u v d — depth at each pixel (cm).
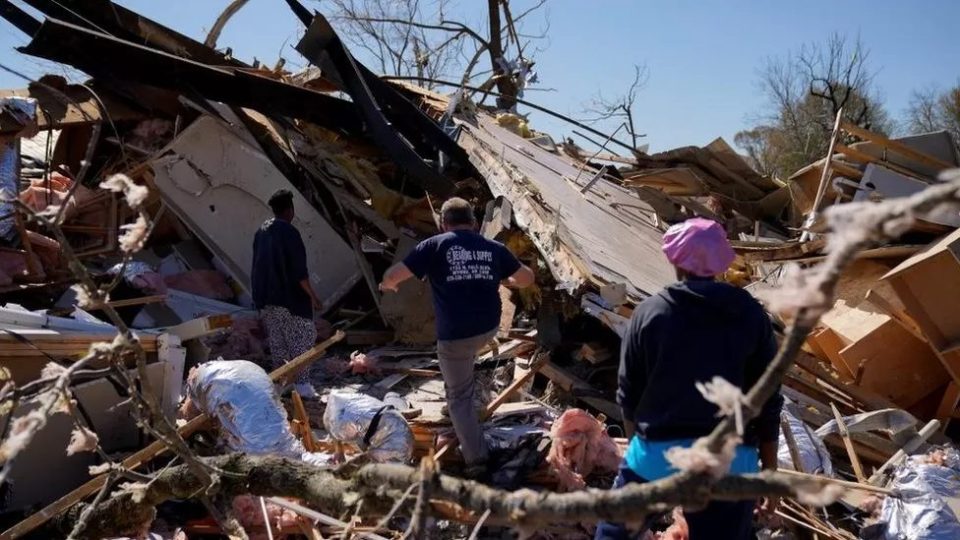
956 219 808
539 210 733
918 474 532
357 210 981
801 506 515
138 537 441
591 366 724
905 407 700
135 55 831
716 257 338
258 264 712
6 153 805
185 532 481
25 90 954
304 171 1006
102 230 873
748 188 1458
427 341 859
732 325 336
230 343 789
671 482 193
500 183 869
